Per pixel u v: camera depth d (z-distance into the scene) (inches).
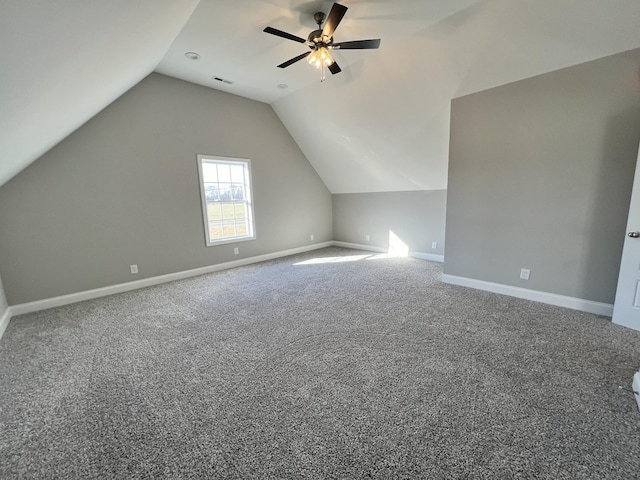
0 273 110.0
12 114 58.9
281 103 185.8
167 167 151.2
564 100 98.9
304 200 228.8
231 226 186.4
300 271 171.8
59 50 51.3
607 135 93.0
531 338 86.4
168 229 154.3
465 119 123.3
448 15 98.0
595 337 86.0
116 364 78.0
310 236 237.9
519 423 54.8
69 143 121.9
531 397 61.7
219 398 63.8
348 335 91.5
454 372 71.0
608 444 49.9
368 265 183.3
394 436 52.6
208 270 172.9
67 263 125.0
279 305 118.5
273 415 58.4
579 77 95.0
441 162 163.3
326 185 245.0
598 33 85.7
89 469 47.5
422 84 127.4
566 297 108.3
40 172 116.3
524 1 86.5
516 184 114.0
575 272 105.3
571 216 103.4
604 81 91.0
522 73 104.9
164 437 53.6
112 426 56.6
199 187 164.6
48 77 57.5
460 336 88.7
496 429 53.6
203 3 90.0
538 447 49.6
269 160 199.9
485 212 124.1
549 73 100.3
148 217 146.6
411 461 47.6
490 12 92.8
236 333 94.7
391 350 81.9
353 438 52.4
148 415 59.2
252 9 93.4
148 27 75.2
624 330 90.0
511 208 116.8
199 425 56.3
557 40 91.7
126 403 62.9
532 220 112.3
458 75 116.6
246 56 125.1
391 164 184.9
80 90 79.7
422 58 117.1
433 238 194.2
